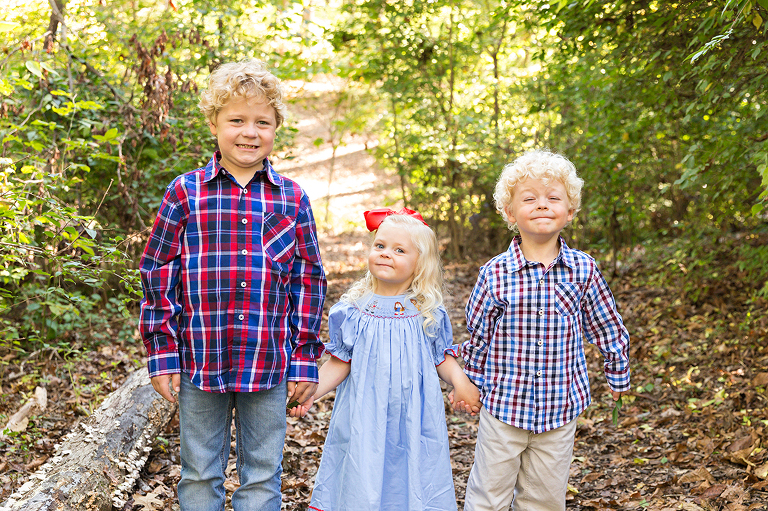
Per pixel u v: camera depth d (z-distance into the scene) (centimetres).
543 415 220
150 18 556
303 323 213
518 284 222
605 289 229
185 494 206
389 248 225
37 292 393
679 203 720
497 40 737
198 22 536
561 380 221
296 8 570
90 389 388
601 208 591
